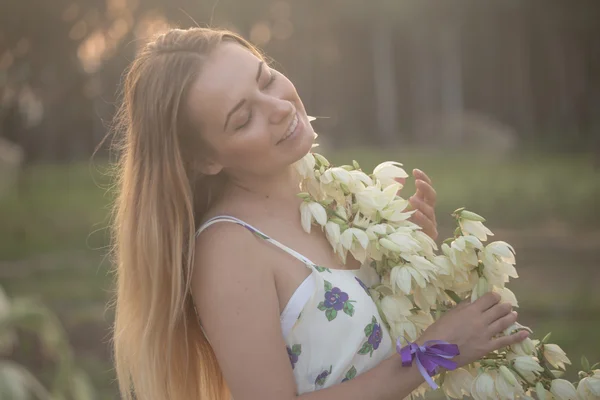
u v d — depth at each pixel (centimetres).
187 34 187
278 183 197
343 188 203
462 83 4531
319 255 192
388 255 196
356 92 4472
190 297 196
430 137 3275
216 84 179
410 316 199
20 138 3691
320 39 4344
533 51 4397
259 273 180
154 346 188
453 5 4125
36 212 1633
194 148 188
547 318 659
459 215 202
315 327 182
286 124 182
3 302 326
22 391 320
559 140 3459
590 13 4112
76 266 1031
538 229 1155
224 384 204
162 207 185
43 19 3425
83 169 2956
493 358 195
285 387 175
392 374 177
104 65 3516
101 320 720
